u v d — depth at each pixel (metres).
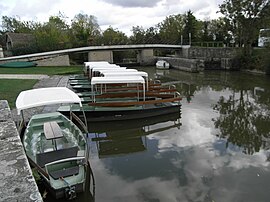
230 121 13.41
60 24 62.53
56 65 41.34
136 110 12.81
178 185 7.09
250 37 38.22
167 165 8.33
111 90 17.27
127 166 8.34
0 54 40.66
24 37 52.34
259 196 6.54
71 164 6.34
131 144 10.42
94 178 7.55
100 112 12.33
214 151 9.46
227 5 38.62
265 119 13.79
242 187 6.96
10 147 4.10
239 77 31.09
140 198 6.51
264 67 32.19
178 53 50.81
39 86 20.02
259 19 36.34
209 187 6.98
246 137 10.99
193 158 8.84
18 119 11.09
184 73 37.69
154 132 11.77
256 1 35.66
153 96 15.80
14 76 26.27
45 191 6.25
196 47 45.38
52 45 46.44
